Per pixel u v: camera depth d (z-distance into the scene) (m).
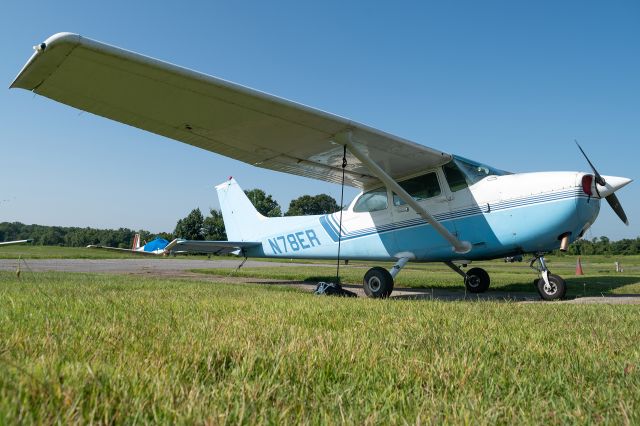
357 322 2.40
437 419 0.95
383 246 6.88
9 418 0.79
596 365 1.48
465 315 2.79
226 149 5.94
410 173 6.63
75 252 31.12
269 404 1.04
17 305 2.54
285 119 5.07
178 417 0.89
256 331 1.93
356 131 5.38
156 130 5.24
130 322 2.08
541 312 3.08
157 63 3.90
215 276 10.81
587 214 5.39
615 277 9.77
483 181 5.93
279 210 66.88
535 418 0.99
